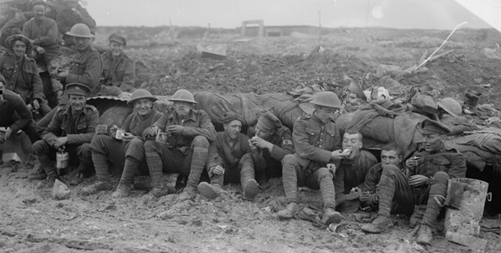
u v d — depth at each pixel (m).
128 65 9.72
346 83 9.37
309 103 7.77
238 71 10.28
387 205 6.53
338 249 5.87
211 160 7.36
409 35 13.80
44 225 6.12
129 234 5.94
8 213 6.53
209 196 6.94
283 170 6.89
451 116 7.74
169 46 13.30
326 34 14.26
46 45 10.02
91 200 7.25
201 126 7.50
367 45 12.44
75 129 7.88
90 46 9.20
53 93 9.77
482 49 11.58
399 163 7.09
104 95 8.93
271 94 8.31
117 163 7.69
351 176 7.26
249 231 6.16
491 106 8.92
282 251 5.70
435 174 6.49
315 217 6.50
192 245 5.70
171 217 6.50
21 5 11.40
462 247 6.11
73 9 11.25
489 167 7.03
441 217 6.68
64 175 8.03
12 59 9.16
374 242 6.13
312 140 7.07
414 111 7.52
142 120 7.69
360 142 7.09
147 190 7.54
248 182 6.96
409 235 6.34
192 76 10.22
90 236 5.84
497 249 6.11
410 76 9.78
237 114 7.49
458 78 9.93
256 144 7.26
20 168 8.41
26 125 8.44
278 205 6.81
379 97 7.97
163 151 7.37
